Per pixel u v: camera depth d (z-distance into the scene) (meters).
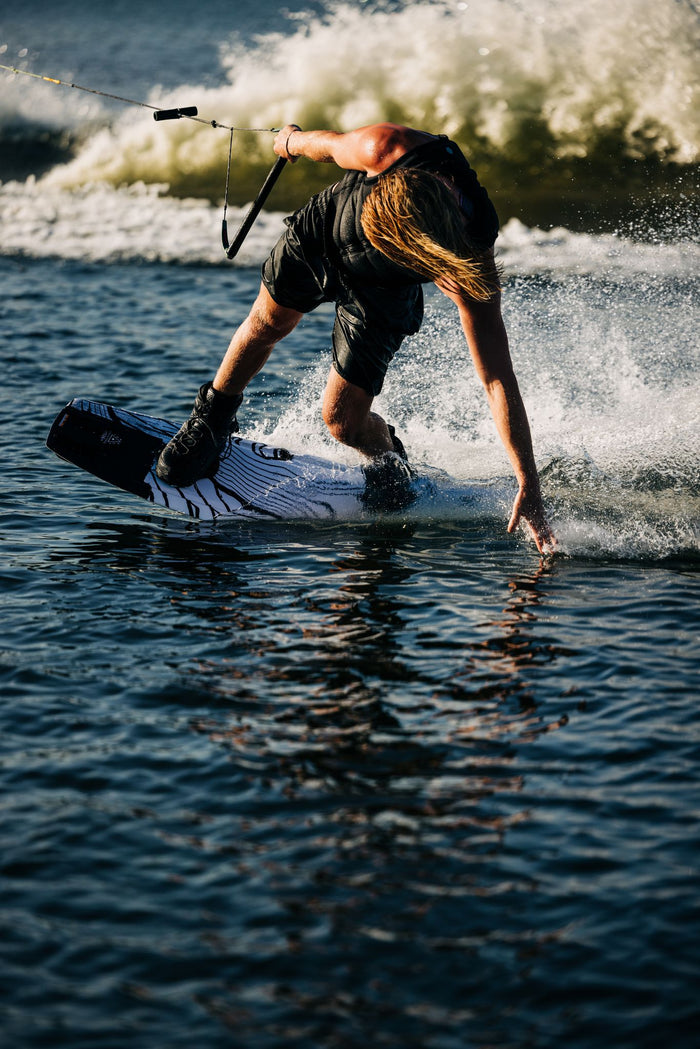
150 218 13.34
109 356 8.16
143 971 2.52
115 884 2.79
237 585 4.61
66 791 3.17
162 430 5.67
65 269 11.19
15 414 6.86
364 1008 2.42
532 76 14.75
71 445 5.59
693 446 5.98
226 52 21.06
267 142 14.90
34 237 12.47
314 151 4.82
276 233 12.77
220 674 3.84
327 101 15.12
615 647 4.00
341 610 4.35
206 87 18.41
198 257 11.75
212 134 14.91
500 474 5.79
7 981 2.49
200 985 2.48
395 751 3.37
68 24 23.67
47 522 5.30
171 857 2.89
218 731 3.48
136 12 24.62
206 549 5.04
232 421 5.46
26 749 3.37
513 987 2.47
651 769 3.26
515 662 3.90
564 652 3.97
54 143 15.65
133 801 3.12
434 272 4.27
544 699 3.66
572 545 4.96
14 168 15.13
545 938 2.61
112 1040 2.34
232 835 2.98
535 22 15.07
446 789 3.18
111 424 5.64
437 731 3.48
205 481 5.52
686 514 5.22
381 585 4.60
